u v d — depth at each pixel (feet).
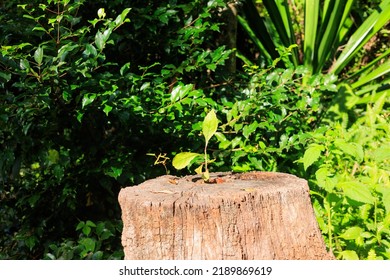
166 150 11.45
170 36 12.34
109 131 12.12
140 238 7.51
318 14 16.89
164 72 11.62
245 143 11.46
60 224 11.59
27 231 11.35
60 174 10.85
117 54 12.41
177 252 7.33
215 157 11.28
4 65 10.15
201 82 13.04
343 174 11.19
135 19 11.68
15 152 10.94
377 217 10.18
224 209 7.25
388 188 9.18
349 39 18.35
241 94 12.32
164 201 7.37
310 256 7.68
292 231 7.57
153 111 10.73
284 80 12.19
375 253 9.33
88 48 9.95
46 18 11.20
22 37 11.16
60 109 10.83
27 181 12.16
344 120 14.66
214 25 12.11
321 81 12.45
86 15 12.00
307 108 12.60
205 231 7.27
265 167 11.80
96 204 11.80
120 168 10.81
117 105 10.28
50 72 9.86
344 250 9.68
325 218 10.12
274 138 11.87
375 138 13.60
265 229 7.40
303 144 11.59
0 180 11.10
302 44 18.31
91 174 11.19
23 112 10.11
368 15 18.78
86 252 10.19
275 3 16.53
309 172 12.14
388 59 18.72
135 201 7.51
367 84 17.89
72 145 11.36
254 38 17.57
